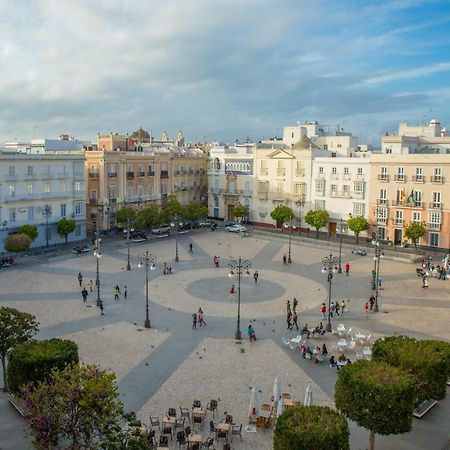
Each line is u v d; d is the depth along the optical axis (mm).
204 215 116812
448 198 91312
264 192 118062
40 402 25562
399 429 29188
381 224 100188
